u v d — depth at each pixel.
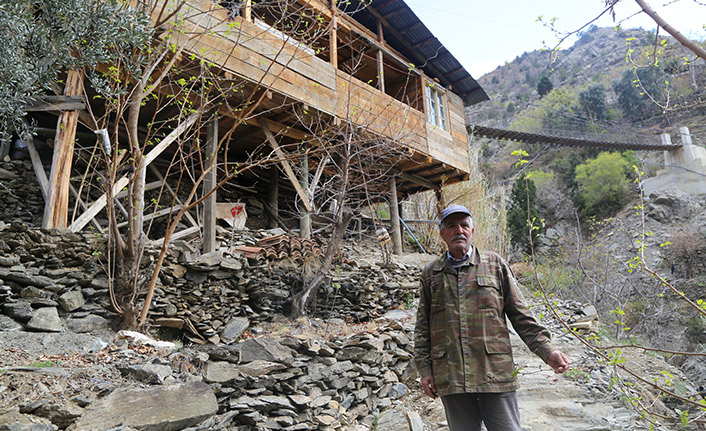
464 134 13.27
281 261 7.06
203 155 9.04
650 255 23.30
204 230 6.79
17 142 7.30
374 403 4.88
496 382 2.36
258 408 3.85
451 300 2.55
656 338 12.74
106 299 5.09
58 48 3.78
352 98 9.25
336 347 4.89
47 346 4.14
